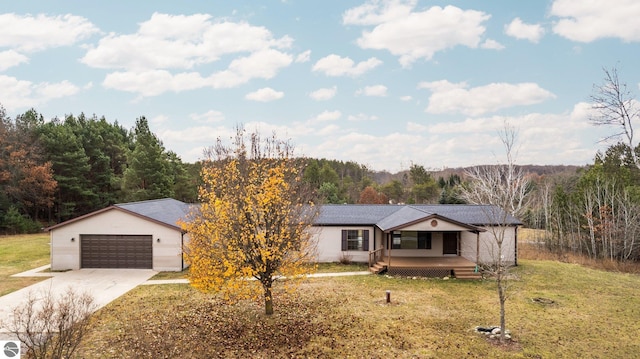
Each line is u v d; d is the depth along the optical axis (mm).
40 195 45094
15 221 41562
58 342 11047
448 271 24203
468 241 27672
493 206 17656
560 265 27875
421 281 23016
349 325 15742
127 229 25516
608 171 32750
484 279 23438
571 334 14953
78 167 47062
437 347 13727
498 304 18578
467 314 17141
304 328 15398
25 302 18016
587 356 13133
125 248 25703
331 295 19938
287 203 15516
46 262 27438
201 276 14227
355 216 29484
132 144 58375
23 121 47438
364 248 28359
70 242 25531
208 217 15141
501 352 13383
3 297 19047
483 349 13602
